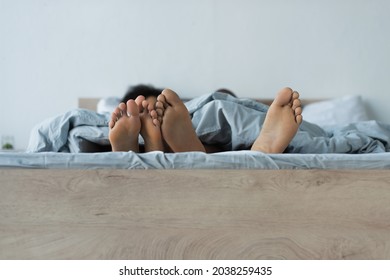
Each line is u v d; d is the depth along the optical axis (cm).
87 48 300
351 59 305
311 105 293
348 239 114
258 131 145
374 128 170
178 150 141
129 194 113
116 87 301
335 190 115
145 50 301
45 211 112
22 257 112
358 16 304
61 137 146
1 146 300
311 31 304
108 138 145
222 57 303
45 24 299
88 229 113
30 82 300
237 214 114
